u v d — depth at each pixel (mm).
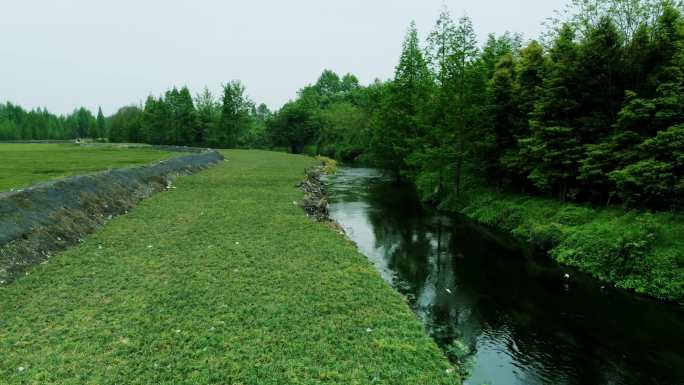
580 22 20688
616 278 14328
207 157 44719
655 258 13852
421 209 27500
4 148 65938
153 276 11492
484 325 11320
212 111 99625
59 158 42812
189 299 10078
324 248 14352
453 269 15656
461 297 13133
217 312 9422
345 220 23375
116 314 9219
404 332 8875
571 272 15500
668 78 16562
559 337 10758
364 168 56625
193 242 14758
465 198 27969
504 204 24000
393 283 14094
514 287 14000
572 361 9656
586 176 18625
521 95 24672
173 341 8156
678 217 15117
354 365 7566
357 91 100000
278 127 90500
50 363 7352
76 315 9148
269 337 8391
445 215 25625
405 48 40938
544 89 21453
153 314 9258
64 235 14531
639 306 12578
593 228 16859
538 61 24016
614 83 19172
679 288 12703
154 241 14805
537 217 20828
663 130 15922
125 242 14664
